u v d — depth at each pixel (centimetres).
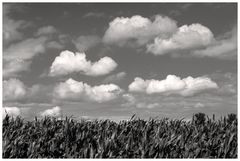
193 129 799
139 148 630
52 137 739
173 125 832
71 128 752
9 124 798
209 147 669
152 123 820
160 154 624
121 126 808
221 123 859
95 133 766
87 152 609
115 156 609
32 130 766
